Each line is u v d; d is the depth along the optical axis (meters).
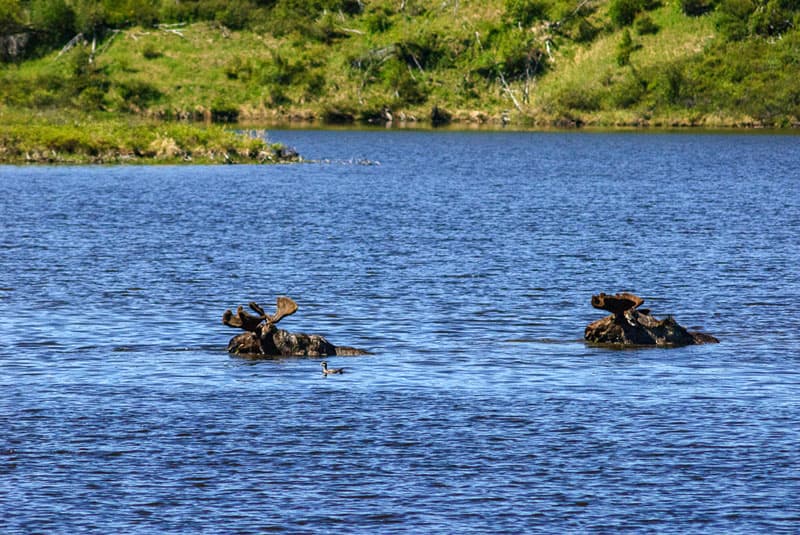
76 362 112.44
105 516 74.25
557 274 167.88
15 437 88.31
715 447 86.44
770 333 127.31
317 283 159.00
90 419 92.94
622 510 75.25
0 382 104.19
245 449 86.00
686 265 176.50
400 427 91.19
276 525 73.00
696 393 101.19
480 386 103.50
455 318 135.38
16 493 77.56
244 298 147.75
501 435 89.25
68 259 178.75
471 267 173.75
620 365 111.88
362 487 78.88
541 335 126.50
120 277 162.50
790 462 83.31
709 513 74.81
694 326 131.25
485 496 77.31
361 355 116.31
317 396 99.94
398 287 156.00
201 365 111.62
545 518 74.06
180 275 165.00
